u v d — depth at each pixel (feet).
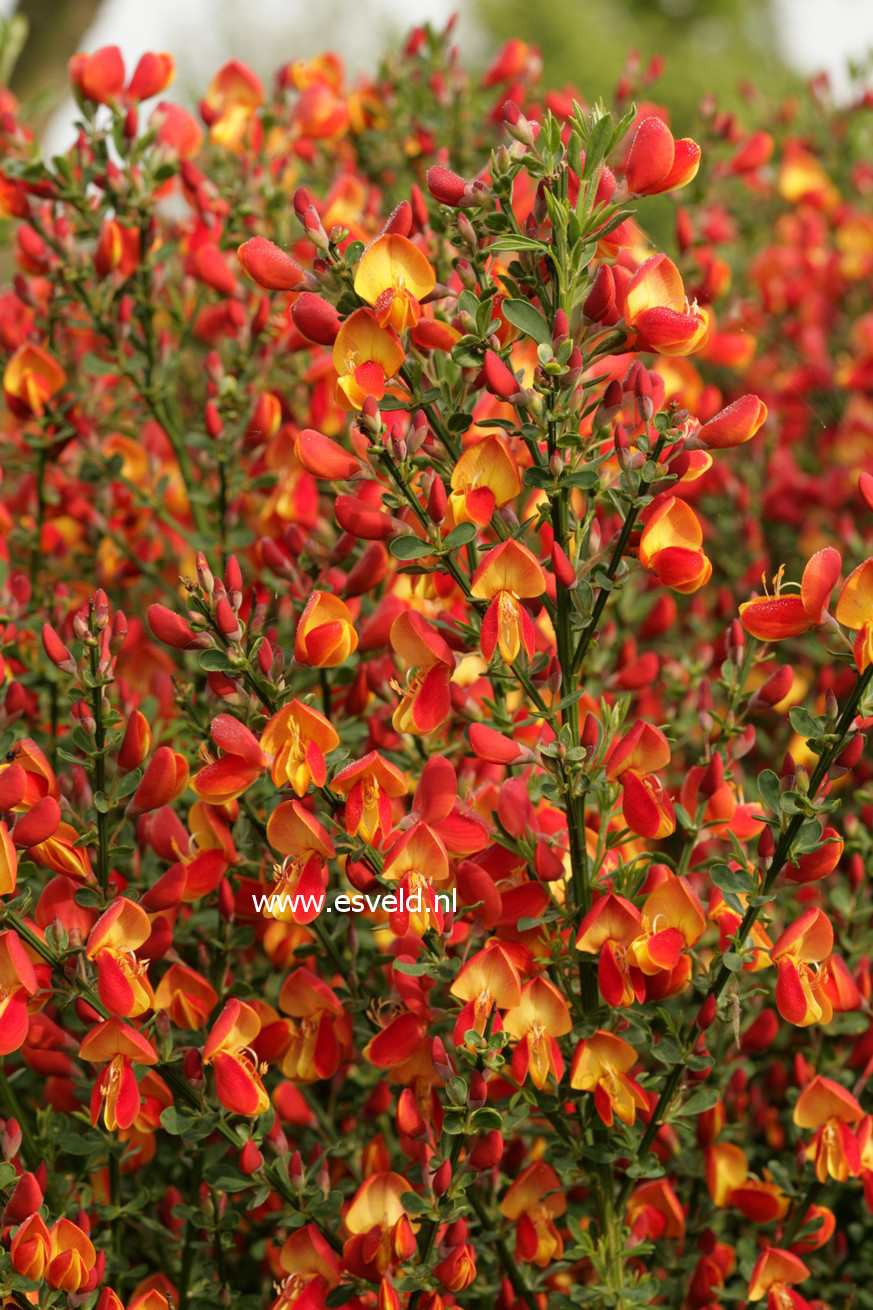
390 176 5.37
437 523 3.69
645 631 4.31
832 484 5.27
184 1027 3.85
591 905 3.75
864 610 3.65
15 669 4.21
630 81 5.51
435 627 3.76
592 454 3.76
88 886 3.78
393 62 5.27
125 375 4.31
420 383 3.74
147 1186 4.01
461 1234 3.69
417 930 3.66
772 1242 3.96
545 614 4.02
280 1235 3.97
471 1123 3.67
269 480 4.20
